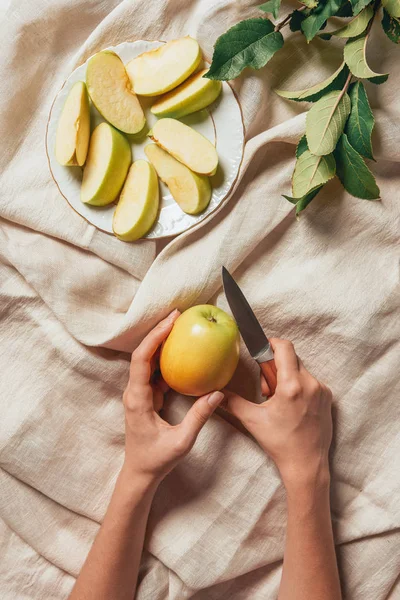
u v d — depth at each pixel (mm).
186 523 801
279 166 784
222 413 816
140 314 777
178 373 731
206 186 764
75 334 798
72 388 815
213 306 745
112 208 784
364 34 713
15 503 825
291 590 734
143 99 776
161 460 746
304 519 739
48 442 815
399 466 788
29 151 813
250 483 794
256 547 798
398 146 760
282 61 765
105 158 759
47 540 824
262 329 797
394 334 779
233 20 762
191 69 750
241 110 762
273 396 747
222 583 814
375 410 789
